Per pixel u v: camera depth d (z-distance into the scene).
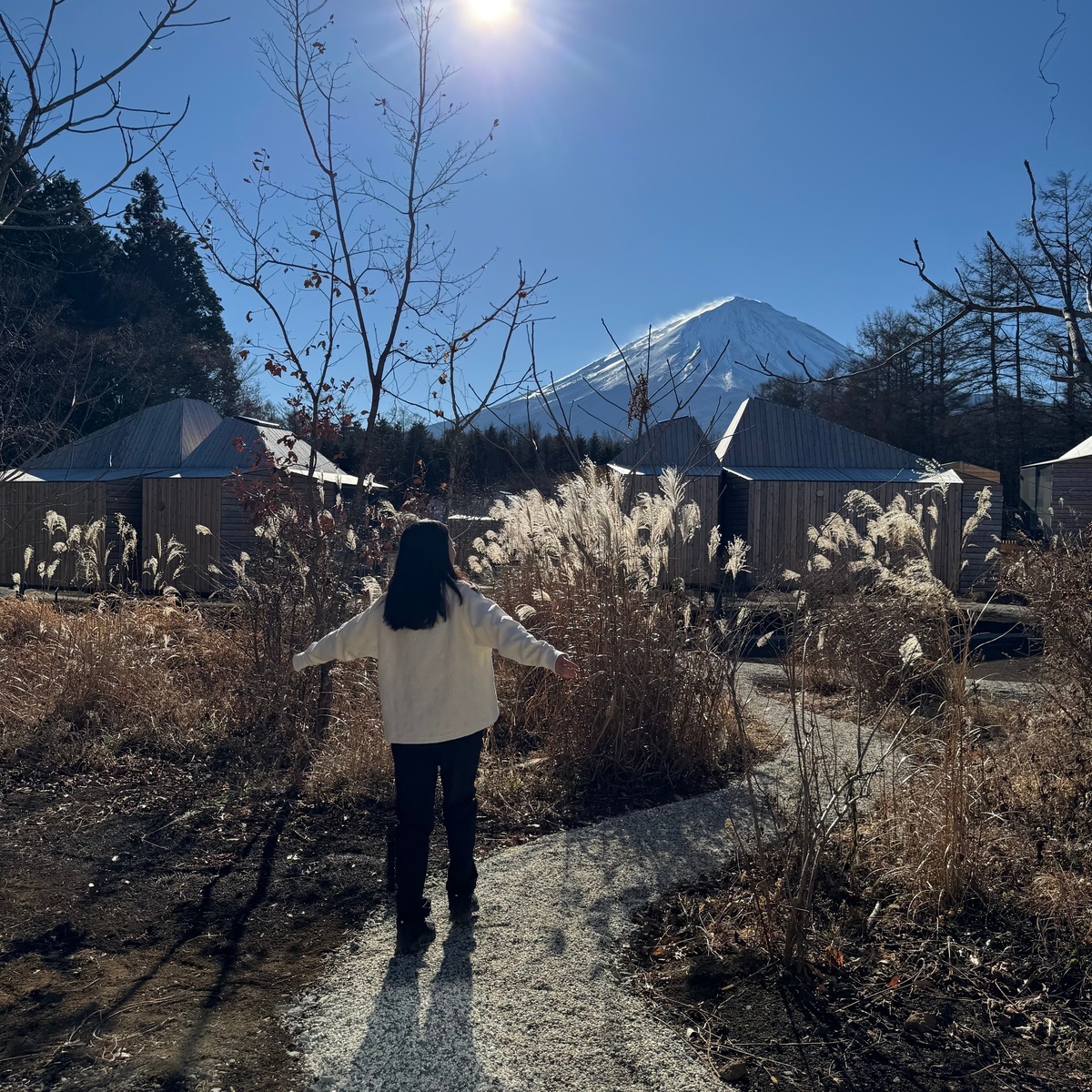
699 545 19.78
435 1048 2.54
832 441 23.06
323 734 5.90
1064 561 5.34
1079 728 4.66
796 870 3.42
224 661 7.04
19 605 9.48
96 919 3.51
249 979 3.02
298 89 6.04
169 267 36.28
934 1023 2.68
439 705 3.27
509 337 6.78
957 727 3.66
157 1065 2.49
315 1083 2.41
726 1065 2.47
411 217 6.39
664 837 4.35
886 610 5.74
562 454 25.81
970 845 3.46
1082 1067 2.45
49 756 5.63
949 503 18.47
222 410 33.00
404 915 3.18
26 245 8.01
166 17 4.97
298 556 6.31
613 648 5.55
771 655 10.50
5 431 8.05
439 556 3.35
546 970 3.01
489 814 4.75
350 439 20.64
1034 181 3.50
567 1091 2.35
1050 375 3.56
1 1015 2.79
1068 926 3.15
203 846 4.31
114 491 19.17
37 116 5.06
